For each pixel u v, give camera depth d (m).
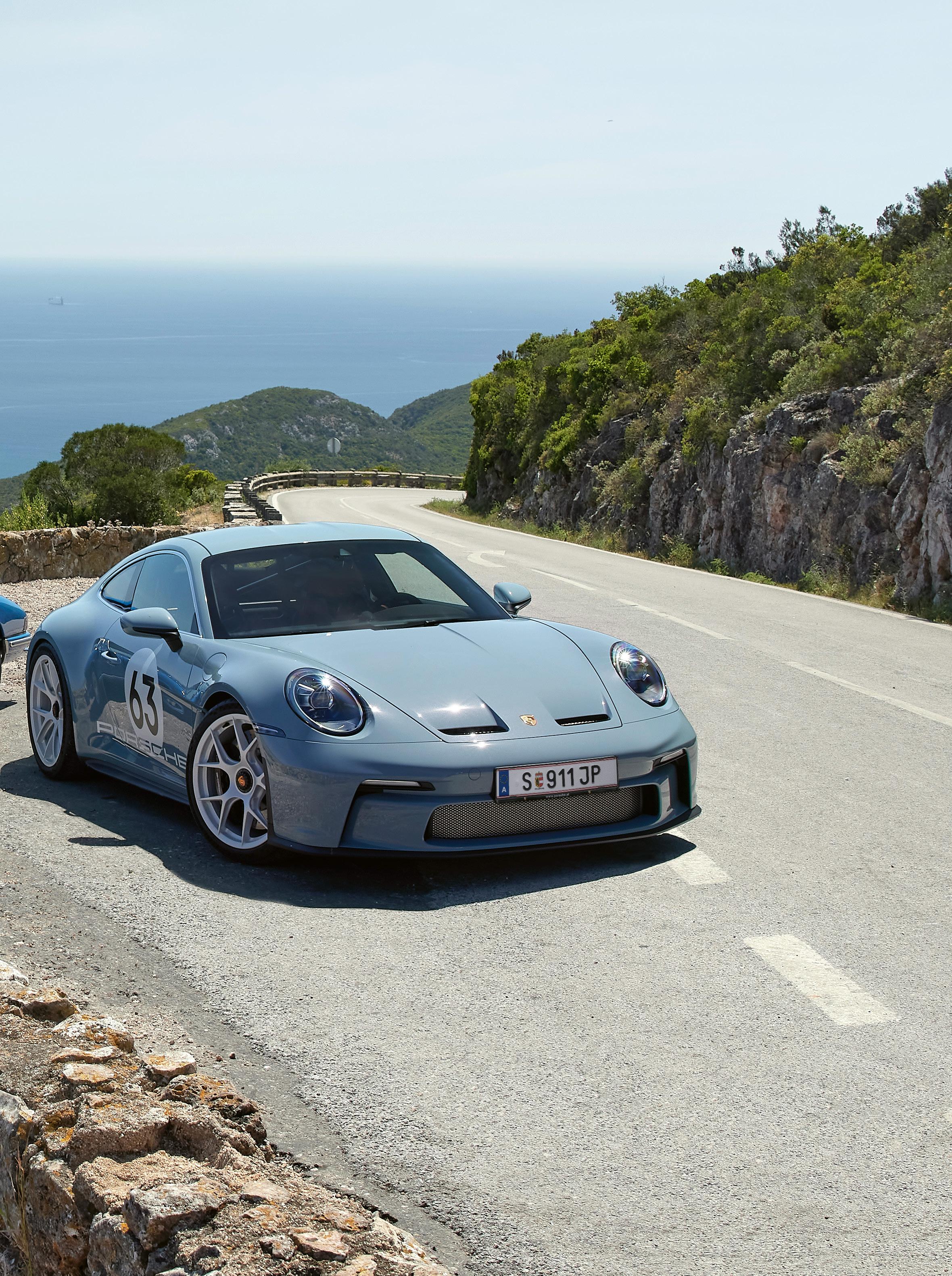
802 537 19.00
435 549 6.09
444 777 4.30
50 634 6.11
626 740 4.64
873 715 7.85
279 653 4.86
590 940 3.93
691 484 24.94
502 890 4.41
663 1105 2.88
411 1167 2.61
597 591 15.45
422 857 4.31
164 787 5.30
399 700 4.55
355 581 5.58
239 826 4.88
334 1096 2.90
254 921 4.05
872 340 20.50
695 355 33.44
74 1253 2.11
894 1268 2.28
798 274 27.36
